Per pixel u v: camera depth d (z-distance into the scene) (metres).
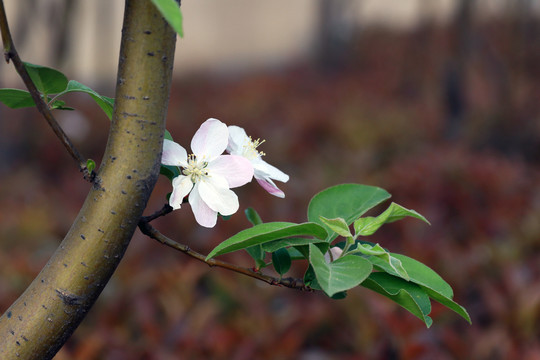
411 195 5.89
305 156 8.17
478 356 3.26
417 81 11.98
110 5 12.75
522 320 3.54
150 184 0.86
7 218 5.55
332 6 16.39
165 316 3.76
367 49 16.58
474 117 8.66
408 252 4.43
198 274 4.05
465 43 8.39
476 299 4.16
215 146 1.02
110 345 3.21
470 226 5.23
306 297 4.06
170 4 0.62
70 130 8.02
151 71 0.83
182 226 4.97
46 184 7.11
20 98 1.00
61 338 0.86
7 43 0.77
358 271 0.87
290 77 15.23
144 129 0.84
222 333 3.25
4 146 7.56
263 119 10.59
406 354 3.06
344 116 10.04
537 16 9.16
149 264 4.55
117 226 0.84
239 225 5.12
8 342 0.84
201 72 18.59
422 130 8.97
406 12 19.16
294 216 5.63
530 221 5.11
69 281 0.84
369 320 3.44
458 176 6.21
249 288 4.04
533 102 8.40
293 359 3.28
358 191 1.23
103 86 12.50
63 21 7.22
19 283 4.07
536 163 7.69
